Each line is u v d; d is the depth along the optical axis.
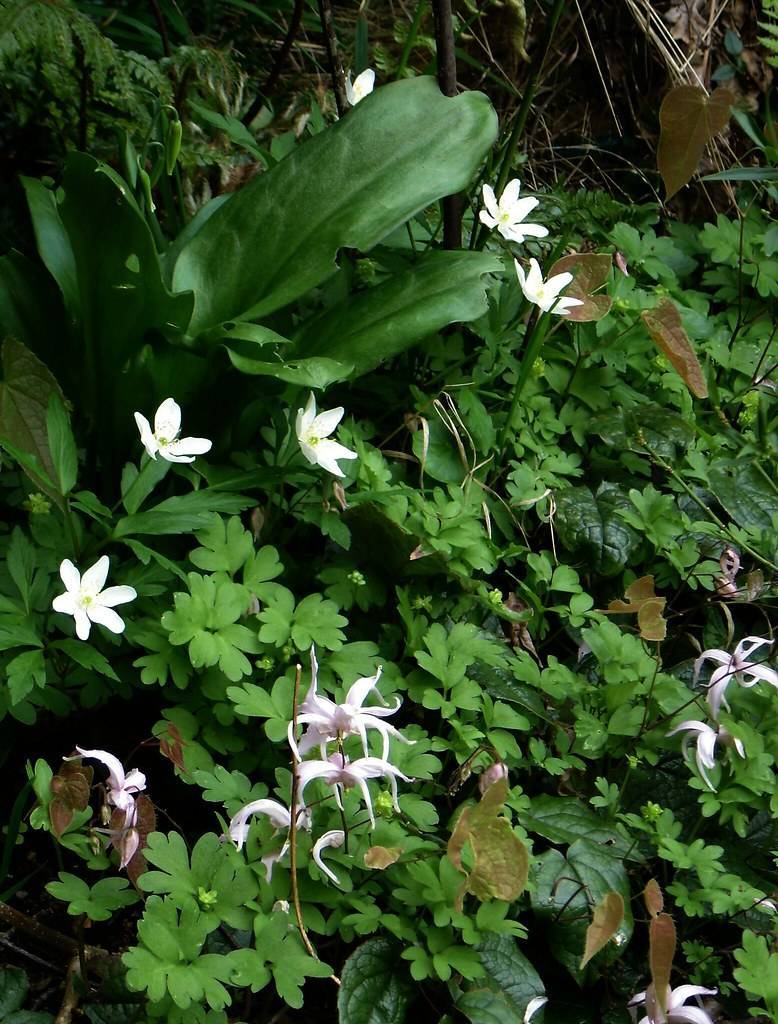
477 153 0.74
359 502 0.72
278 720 0.63
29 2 0.79
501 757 0.65
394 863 0.61
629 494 0.82
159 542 0.72
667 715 0.71
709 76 1.21
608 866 0.64
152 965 0.53
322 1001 0.63
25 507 0.69
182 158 0.86
